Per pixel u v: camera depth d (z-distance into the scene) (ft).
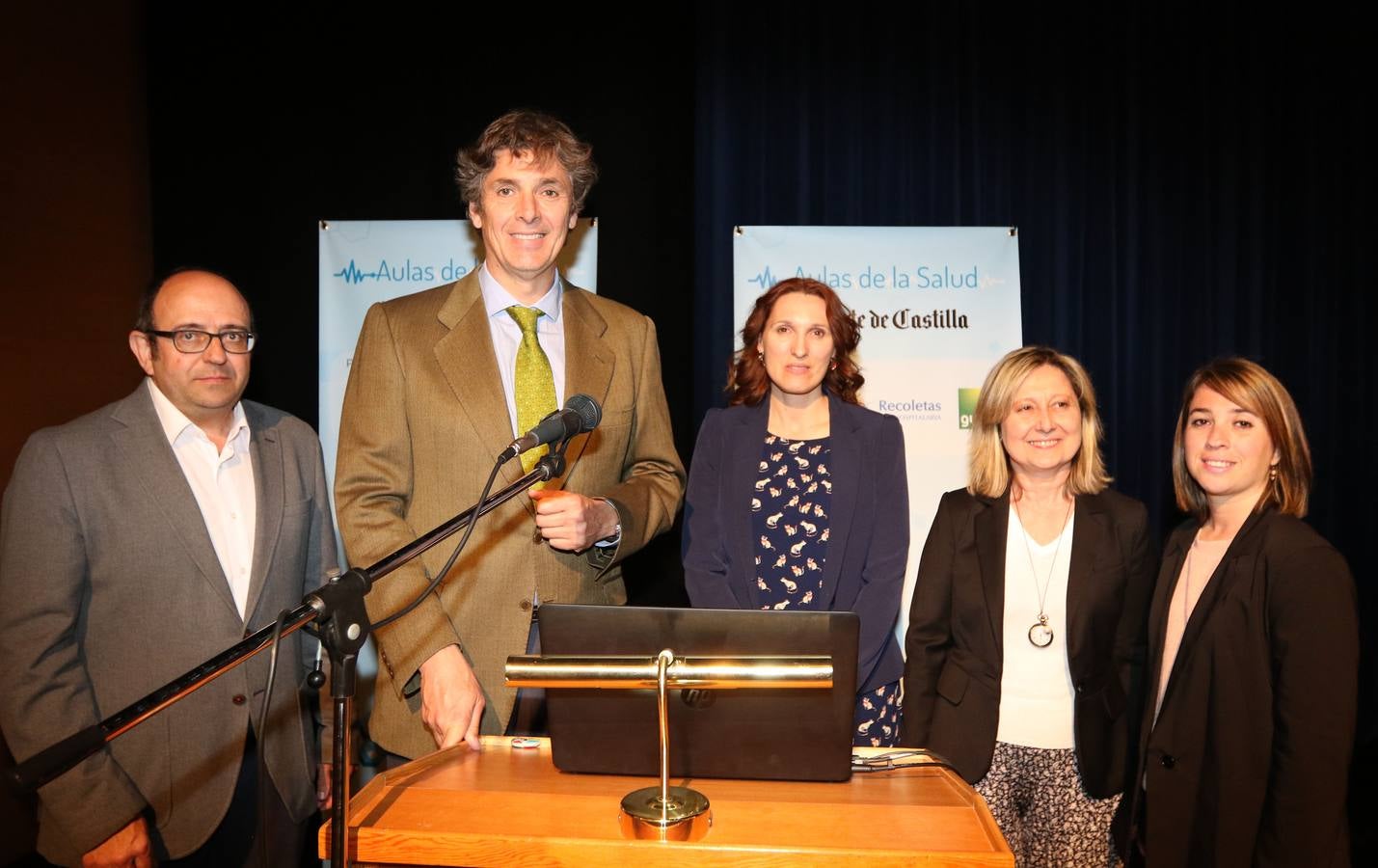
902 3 13.29
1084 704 6.85
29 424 10.57
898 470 7.86
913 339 12.49
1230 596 6.18
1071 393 7.17
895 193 13.28
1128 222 13.71
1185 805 6.22
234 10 12.64
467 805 4.13
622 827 3.84
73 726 5.59
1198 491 7.00
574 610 4.35
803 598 7.59
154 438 6.18
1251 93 13.83
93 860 5.58
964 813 4.05
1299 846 5.69
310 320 12.74
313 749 6.74
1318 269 14.02
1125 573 7.04
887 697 7.63
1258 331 13.96
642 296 12.57
